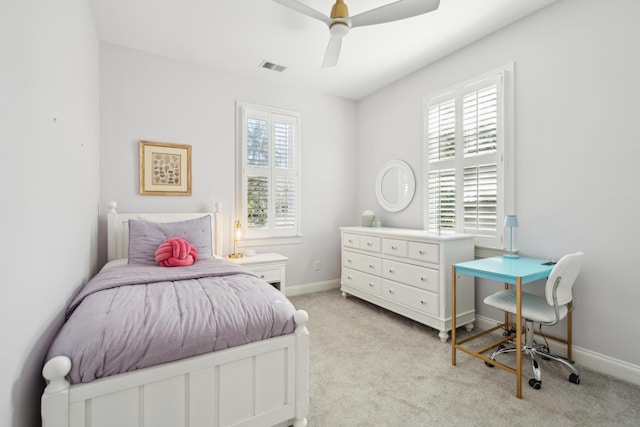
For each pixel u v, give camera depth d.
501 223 2.58
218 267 2.25
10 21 0.91
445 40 2.76
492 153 2.65
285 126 3.80
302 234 3.94
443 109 3.08
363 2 2.24
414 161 3.49
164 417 1.21
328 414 1.62
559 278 1.81
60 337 1.16
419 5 1.82
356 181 4.39
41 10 1.19
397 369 2.08
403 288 2.89
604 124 2.01
